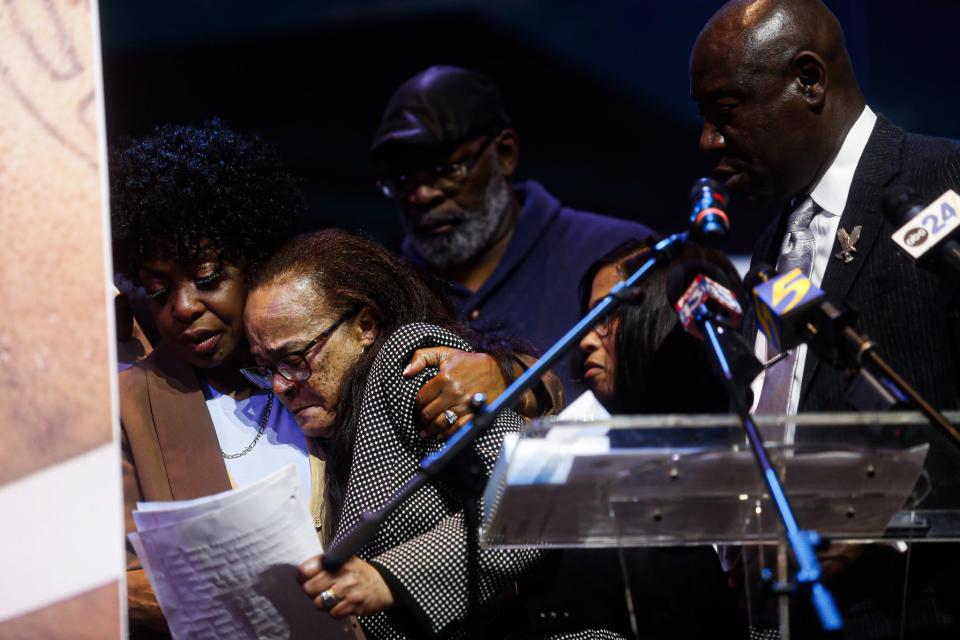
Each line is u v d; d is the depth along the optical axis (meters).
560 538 6.46
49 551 5.66
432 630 6.84
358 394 7.72
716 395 8.12
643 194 20.08
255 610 7.01
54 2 5.81
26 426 5.73
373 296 8.15
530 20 18.95
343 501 7.72
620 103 19.22
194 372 8.62
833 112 8.38
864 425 5.82
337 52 19.28
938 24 15.17
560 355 6.47
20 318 5.75
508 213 13.77
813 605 5.03
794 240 8.60
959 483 6.41
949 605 7.21
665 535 6.39
